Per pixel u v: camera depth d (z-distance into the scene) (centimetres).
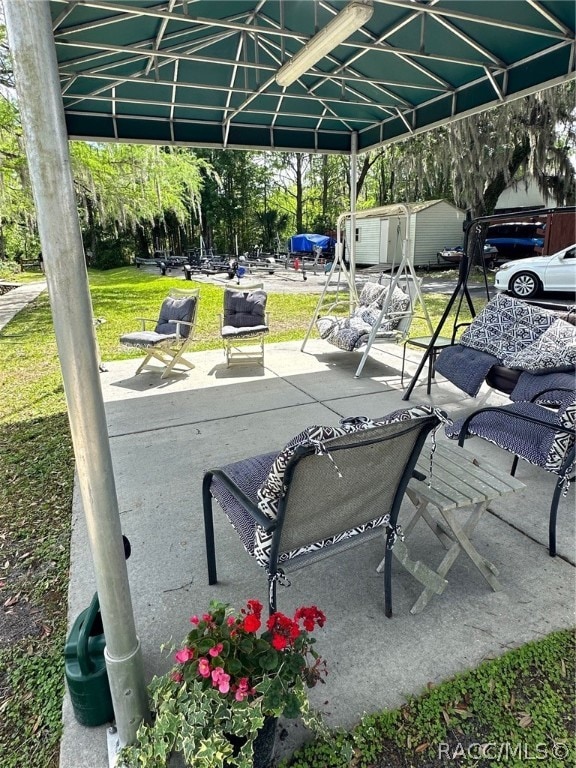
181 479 291
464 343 405
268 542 156
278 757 132
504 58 388
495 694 149
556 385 304
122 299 1166
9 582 209
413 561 190
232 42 389
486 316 404
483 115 1146
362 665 160
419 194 1759
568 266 892
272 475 142
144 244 2514
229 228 2903
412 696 149
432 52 385
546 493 267
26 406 436
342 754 130
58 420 399
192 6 321
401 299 525
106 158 1110
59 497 279
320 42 278
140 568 211
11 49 90
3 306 1088
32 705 152
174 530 240
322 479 147
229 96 475
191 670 118
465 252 400
